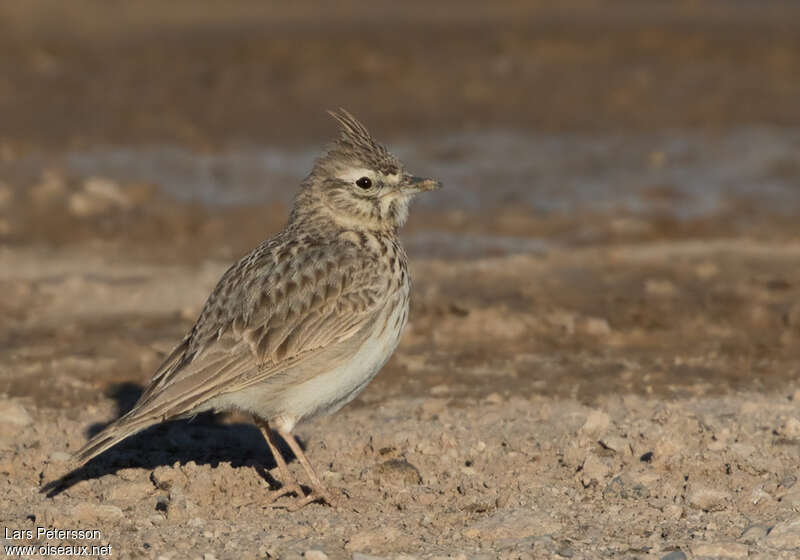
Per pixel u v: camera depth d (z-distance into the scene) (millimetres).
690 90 45500
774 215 29859
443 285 23984
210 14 66625
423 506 13680
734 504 13547
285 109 42781
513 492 14016
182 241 28094
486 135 39094
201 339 13078
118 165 35125
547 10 68625
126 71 49156
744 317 21781
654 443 15273
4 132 38906
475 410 17250
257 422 13875
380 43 54094
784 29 57344
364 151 14188
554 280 24266
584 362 19641
